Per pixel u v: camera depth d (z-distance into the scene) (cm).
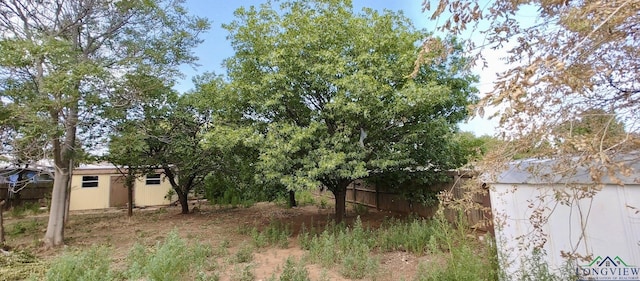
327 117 648
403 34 639
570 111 173
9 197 1313
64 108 588
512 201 276
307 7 681
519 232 269
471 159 237
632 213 210
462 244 334
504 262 276
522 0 168
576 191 194
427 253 480
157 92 761
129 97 673
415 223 568
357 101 566
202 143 652
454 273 296
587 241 233
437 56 202
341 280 402
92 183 1495
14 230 853
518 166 210
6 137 571
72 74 542
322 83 635
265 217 998
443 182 725
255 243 604
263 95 636
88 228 908
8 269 479
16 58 517
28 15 648
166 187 1611
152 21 736
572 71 148
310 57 632
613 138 143
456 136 741
